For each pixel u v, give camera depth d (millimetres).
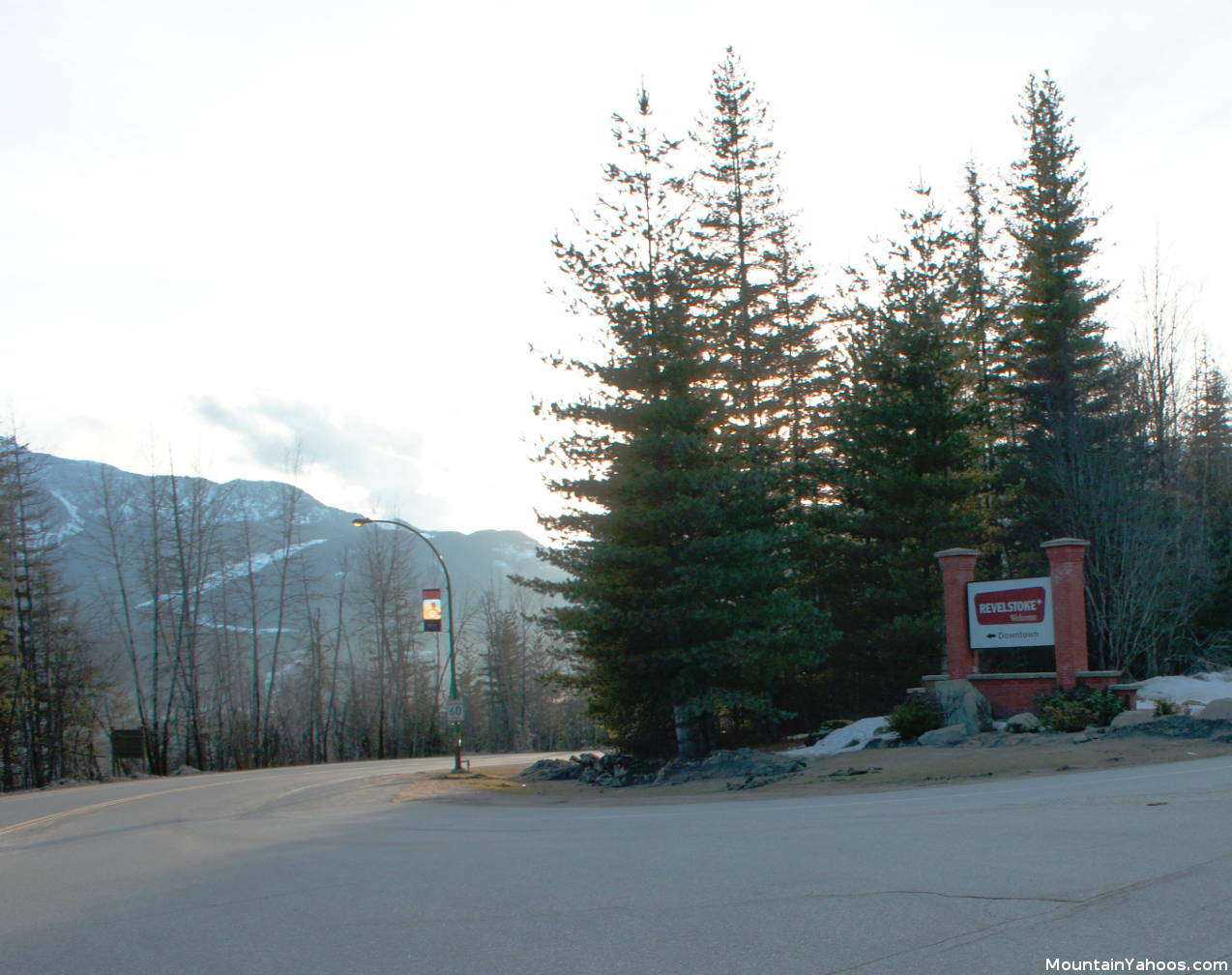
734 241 44219
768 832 11711
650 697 29844
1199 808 10555
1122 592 32031
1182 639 34031
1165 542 31938
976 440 35594
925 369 32969
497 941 6898
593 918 7414
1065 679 23641
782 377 43531
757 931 6602
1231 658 34281
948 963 5602
